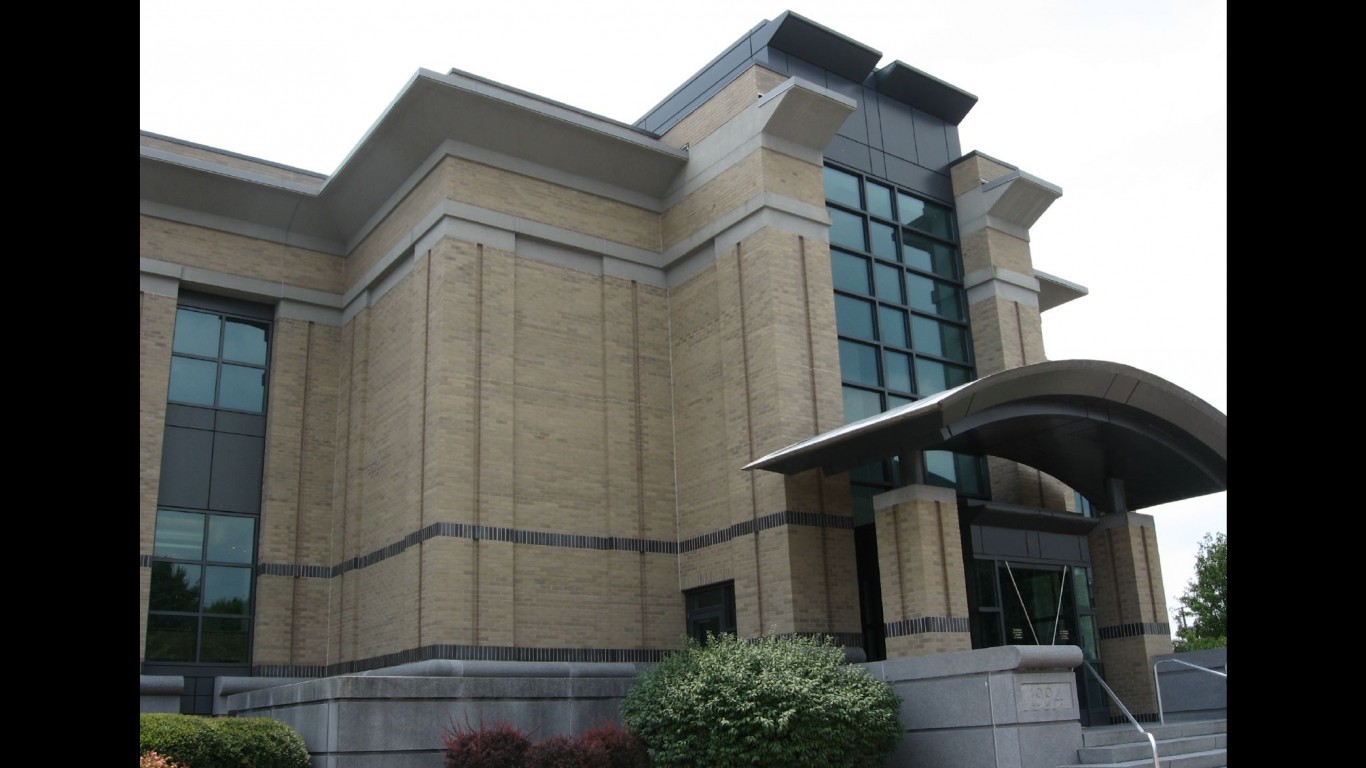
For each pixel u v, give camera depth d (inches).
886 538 738.2
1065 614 829.2
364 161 898.7
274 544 908.0
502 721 614.9
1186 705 794.8
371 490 882.1
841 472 779.4
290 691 617.0
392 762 578.6
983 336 984.9
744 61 984.3
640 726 603.8
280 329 958.4
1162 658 818.2
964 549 762.8
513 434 812.6
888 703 601.0
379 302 929.5
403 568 802.8
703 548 836.6
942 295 992.2
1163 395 762.8
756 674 593.3
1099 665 846.5
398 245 890.7
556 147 881.5
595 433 855.7
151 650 854.5
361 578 869.8
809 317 834.8
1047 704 580.1
